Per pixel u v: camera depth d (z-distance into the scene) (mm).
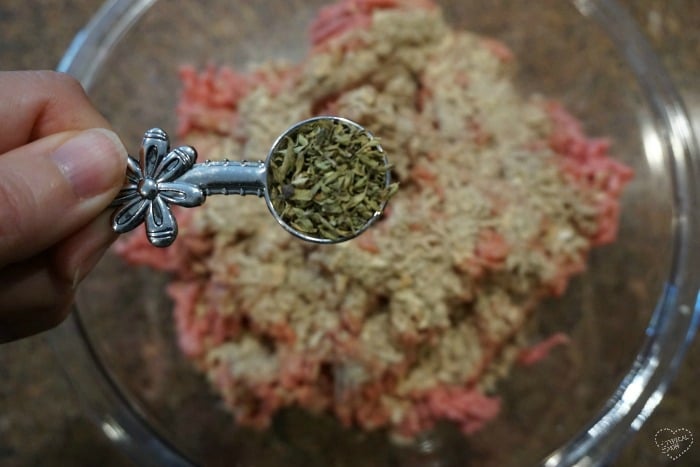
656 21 208
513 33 193
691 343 194
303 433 170
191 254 163
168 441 176
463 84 170
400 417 162
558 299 175
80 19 207
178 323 168
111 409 178
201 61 192
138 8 194
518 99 178
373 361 154
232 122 169
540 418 173
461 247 151
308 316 156
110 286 183
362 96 157
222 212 158
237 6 195
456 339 162
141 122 188
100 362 180
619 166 173
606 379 175
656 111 186
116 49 192
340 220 130
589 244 168
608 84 189
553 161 167
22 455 188
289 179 129
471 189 157
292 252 157
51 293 145
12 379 191
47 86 141
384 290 152
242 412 167
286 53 190
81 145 123
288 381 157
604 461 171
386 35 167
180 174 126
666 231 181
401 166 155
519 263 155
